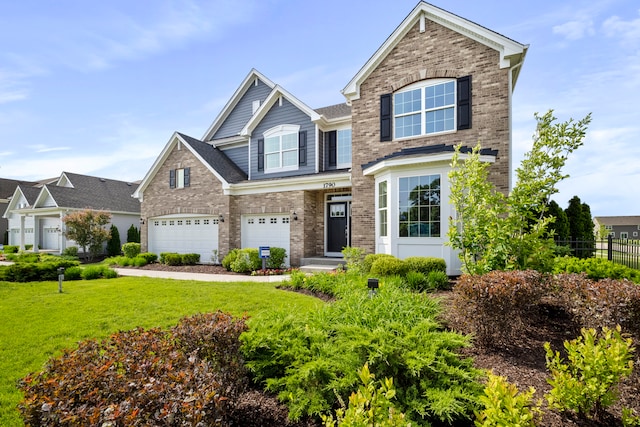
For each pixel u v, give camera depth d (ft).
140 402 6.75
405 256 32.37
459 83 34.06
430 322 13.55
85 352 9.55
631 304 12.64
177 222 56.54
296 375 10.47
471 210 21.06
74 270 39.86
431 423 9.18
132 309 22.77
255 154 54.65
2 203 114.52
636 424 8.85
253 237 49.62
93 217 67.10
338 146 49.57
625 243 34.40
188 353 10.26
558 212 41.50
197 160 53.57
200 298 25.41
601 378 9.23
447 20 34.45
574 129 20.48
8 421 10.39
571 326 16.48
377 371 10.43
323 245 47.60
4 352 15.83
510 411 7.01
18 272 37.42
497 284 14.46
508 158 31.76
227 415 9.55
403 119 37.19
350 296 18.29
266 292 27.40
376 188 36.88
